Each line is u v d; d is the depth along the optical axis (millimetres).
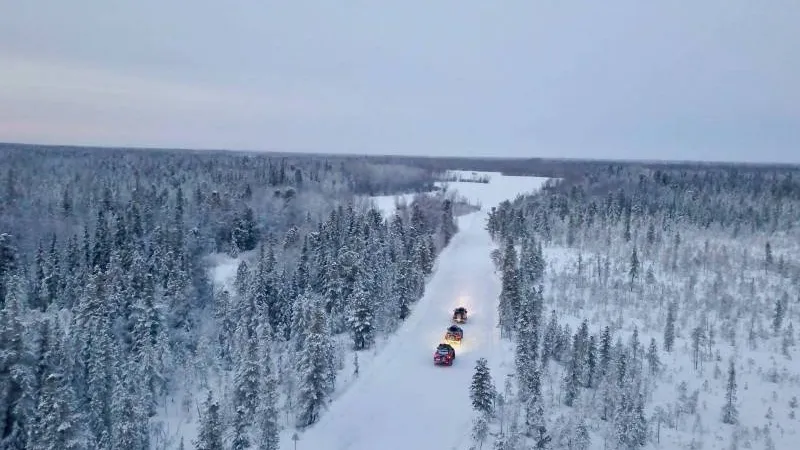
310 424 43844
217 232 114688
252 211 120125
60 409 37812
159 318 59312
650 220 120438
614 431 41531
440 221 128125
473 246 123125
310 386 43750
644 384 51844
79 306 57000
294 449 40250
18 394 42188
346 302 65750
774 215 125000
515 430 39875
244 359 45000
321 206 140500
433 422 44188
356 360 52125
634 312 73438
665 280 87062
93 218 109062
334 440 41625
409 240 94688
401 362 56250
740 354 61156
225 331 63469
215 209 121250
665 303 76812
